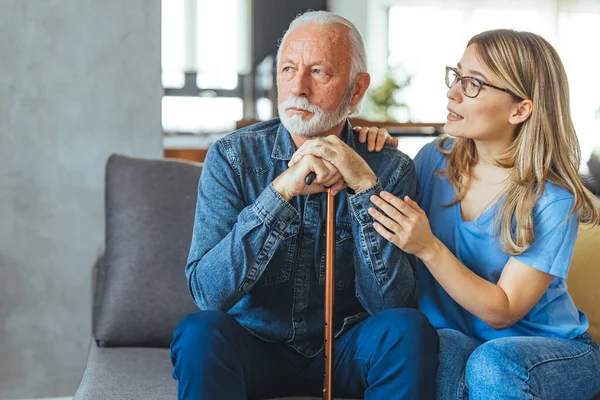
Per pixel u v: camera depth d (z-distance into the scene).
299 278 2.01
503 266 2.03
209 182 2.01
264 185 2.03
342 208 2.02
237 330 1.86
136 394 2.04
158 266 2.40
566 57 9.88
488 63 2.02
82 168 3.00
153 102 3.02
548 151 2.01
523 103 2.02
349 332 1.98
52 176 2.99
